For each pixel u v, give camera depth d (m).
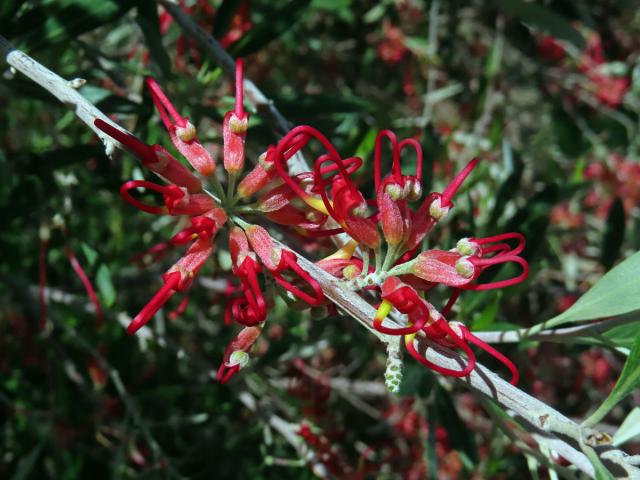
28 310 0.27
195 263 0.11
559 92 0.38
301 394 0.23
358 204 0.11
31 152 0.19
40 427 0.28
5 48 0.12
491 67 0.32
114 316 0.25
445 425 0.21
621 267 0.13
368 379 0.34
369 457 0.28
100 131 0.12
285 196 0.12
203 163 0.12
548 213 0.21
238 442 0.27
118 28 0.29
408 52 0.35
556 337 0.14
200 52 0.22
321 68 0.36
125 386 0.28
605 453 0.11
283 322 0.28
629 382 0.11
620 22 0.40
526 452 0.15
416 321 0.10
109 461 0.28
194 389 0.29
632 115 0.39
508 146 0.25
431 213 0.11
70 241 0.22
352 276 0.11
